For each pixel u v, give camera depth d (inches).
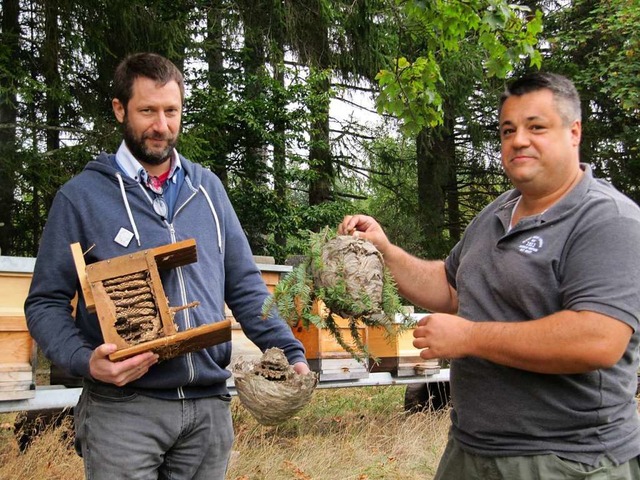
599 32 589.0
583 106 627.5
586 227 100.9
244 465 210.1
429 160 679.7
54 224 115.3
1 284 176.6
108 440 109.6
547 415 102.4
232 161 530.3
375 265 105.7
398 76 259.3
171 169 121.6
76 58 449.1
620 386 103.0
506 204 114.7
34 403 185.2
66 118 461.7
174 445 116.8
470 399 109.5
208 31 526.6
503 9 225.3
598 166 632.4
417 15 257.0
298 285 102.8
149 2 463.2
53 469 193.9
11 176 414.9
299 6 531.8
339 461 223.9
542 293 103.0
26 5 443.8
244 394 105.6
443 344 103.3
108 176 117.6
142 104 115.2
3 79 405.1
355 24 539.5
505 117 108.3
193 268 117.7
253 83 530.9
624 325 95.8
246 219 527.8
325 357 245.6
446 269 129.8
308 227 561.3
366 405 306.7
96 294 104.0
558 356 96.1
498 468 105.7
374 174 685.9
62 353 108.2
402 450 237.5
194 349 108.7
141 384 110.8
